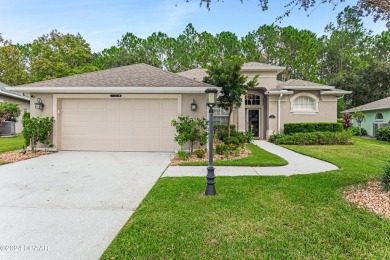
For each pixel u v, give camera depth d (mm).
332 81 30641
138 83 10539
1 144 12727
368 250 2949
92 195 5113
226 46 30469
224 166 7875
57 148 10758
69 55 34969
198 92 10320
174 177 6410
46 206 4492
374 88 28328
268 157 9289
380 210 4102
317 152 10742
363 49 35500
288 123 15961
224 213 4023
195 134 9359
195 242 3133
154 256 2846
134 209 4367
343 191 5164
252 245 3066
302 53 30391
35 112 10734
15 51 33406
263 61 31188
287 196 4812
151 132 10852
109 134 10945
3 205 4527
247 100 17750
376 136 17672
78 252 2992
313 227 3523
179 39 35156
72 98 10836
